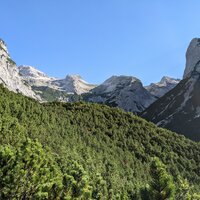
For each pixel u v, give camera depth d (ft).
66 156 256.73
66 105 548.72
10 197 97.09
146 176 359.46
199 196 148.56
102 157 342.23
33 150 109.70
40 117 371.35
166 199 126.93
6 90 413.59
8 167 98.43
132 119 557.33
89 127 465.06
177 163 442.09
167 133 552.41
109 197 152.05
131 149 447.01
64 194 105.09
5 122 243.40
